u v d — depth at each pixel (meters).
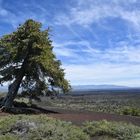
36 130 16.75
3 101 36.03
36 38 35.41
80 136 17.59
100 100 88.75
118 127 19.98
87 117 28.28
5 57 36.12
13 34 36.19
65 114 31.28
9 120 18.72
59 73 35.97
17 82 36.19
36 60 33.91
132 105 61.53
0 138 15.42
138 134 19.09
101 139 18.38
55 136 16.53
